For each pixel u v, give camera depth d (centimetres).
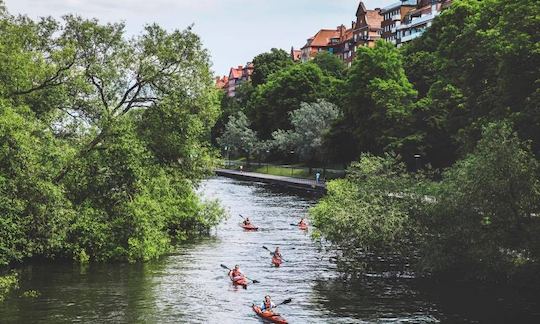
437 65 6856
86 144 3581
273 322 2494
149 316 2530
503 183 2911
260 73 16900
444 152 7094
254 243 4378
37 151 3069
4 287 2864
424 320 2512
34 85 3491
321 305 2742
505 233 3038
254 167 13088
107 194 3522
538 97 3591
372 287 3061
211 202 4866
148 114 3988
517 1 4506
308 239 4578
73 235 3428
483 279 3159
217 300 2817
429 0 14512
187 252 3956
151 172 3906
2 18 3394
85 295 2802
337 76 14175
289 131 10950
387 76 7900
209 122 4134
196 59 3928
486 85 4975
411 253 3269
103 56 3681
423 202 3209
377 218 3194
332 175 9638
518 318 2541
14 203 2895
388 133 7325
